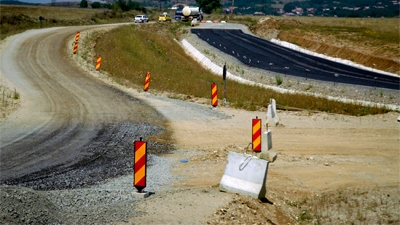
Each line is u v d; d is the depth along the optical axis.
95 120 22.89
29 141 18.80
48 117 23.22
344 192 14.44
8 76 33.53
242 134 21.22
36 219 9.62
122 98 28.66
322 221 12.04
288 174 15.77
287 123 23.89
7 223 9.13
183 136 20.64
